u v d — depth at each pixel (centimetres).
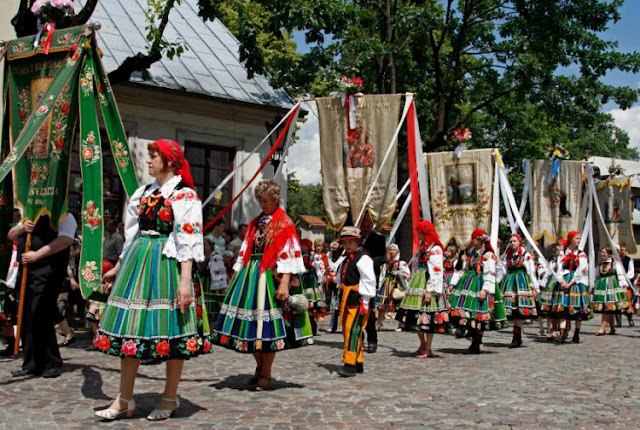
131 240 489
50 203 626
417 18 1709
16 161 589
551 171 1423
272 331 587
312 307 1188
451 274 987
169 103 1476
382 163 930
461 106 2384
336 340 1127
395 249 1365
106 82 640
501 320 963
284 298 587
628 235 1667
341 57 1689
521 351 1025
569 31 1870
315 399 577
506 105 2247
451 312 978
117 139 635
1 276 704
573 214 1409
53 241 632
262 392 604
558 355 973
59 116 641
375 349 957
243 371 727
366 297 717
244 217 1586
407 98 983
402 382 683
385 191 991
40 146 645
